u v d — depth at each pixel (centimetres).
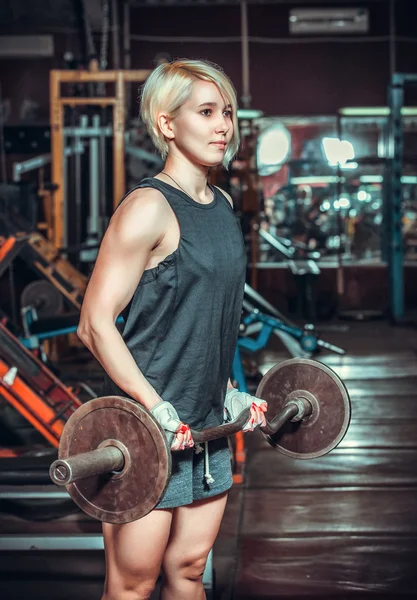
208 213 192
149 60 1224
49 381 403
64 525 353
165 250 186
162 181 188
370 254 1311
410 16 1230
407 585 296
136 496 171
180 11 1220
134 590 199
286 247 1178
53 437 379
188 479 196
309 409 214
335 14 1223
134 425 169
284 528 354
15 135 1028
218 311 191
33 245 704
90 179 878
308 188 1319
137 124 890
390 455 463
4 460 369
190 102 188
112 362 180
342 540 339
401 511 373
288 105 1246
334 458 459
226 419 209
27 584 295
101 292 181
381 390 631
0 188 802
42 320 502
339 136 1075
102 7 1109
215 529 210
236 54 1233
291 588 295
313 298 1052
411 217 1321
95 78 836
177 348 188
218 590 293
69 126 938
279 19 1230
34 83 1202
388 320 1048
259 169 1106
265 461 457
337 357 778
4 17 1142
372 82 1241
